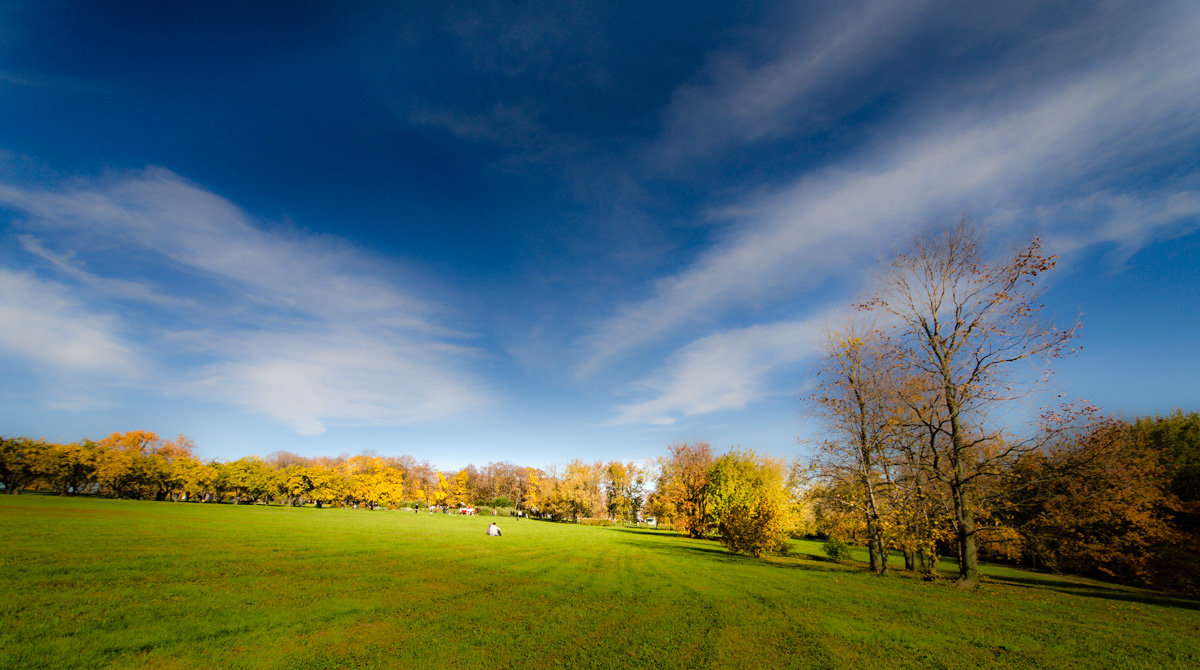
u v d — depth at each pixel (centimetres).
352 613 1261
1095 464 2212
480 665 926
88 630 990
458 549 2969
